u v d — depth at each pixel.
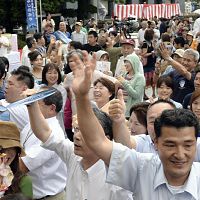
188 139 2.98
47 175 4.91
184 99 7.58
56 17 33.38
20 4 31.83
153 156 3.25
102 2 46.75
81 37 20.03
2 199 3.03
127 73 8.88
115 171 3.24
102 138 3.27
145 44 14.80
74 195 3.98
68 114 8.06
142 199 3.19
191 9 63.00
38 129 4.21
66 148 4.16
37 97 3.64
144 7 42.72
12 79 5.79
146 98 12.92
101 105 6.68
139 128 5.31
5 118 5.57
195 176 3.16
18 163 4.33
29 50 13.04
